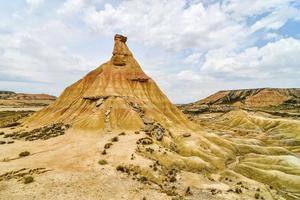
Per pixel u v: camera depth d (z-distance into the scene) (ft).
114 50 444.14
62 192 141.69
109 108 349.20
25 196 132.77
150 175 184.65
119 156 213.46
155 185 169.68
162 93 429.79
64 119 347.15
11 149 231.91
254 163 278.87
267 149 344.49
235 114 643.86
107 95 372.79
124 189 154.92
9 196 131.44
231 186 196.13
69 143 256.11
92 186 154.51
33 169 174.50
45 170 174.19
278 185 230.89
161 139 289.74
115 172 180.96
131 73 428.56
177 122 382.01
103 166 190.60
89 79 421.18
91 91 390.01
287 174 245.45
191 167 230.27
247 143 378.73
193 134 332.39
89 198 138.41
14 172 167.12
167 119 366.02
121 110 345.10
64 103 389.60
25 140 271.28
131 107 357.41
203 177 206.80
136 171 187.32
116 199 140.67
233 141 377.50
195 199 156.76
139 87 412.16
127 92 394.93
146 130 307.37
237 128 555.28
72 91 406.82
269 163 284.20
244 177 228.84
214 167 246.68
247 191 188.44
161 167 204.74
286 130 489.67
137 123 321.73
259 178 244.42
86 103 369.09
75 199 135.54
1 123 388.16
